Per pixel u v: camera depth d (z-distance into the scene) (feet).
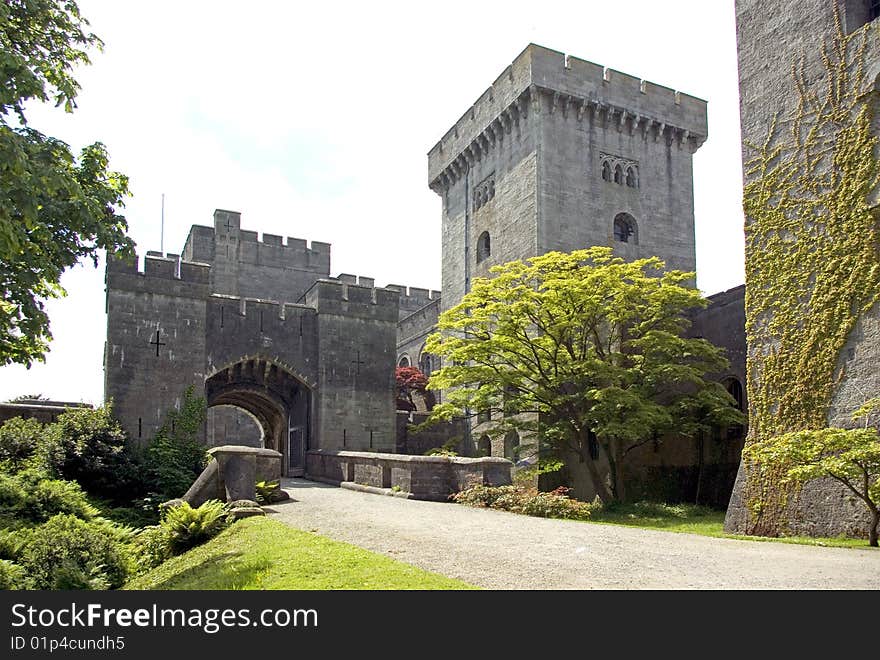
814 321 57.11
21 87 35.22
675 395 87.81
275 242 170.09
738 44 67.92
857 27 57.93
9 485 55.93
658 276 122.52
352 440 105.50
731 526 60.75
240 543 42.29
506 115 124.16
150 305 93.91
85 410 83.05
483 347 85.30
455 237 141.90
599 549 36.55
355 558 33.06
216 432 168.04
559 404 84.33
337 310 107.96
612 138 122.52
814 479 54.39
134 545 50.42
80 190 38.19
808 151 59.62
